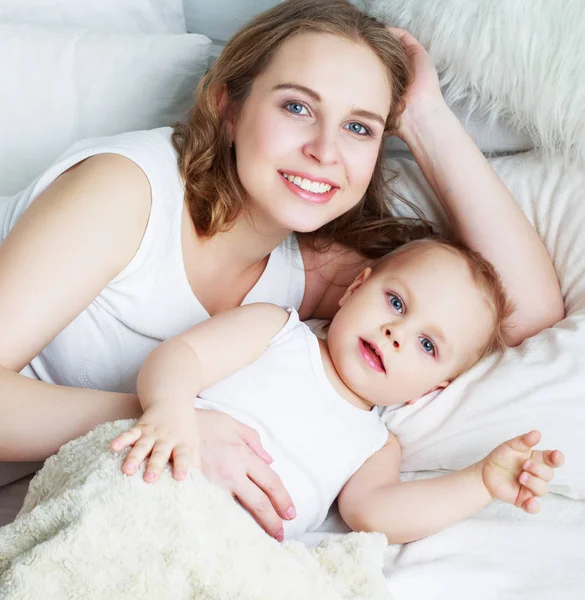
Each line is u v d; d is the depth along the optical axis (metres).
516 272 1.18
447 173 1.21
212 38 1.67
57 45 1.42
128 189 0.98
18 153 1.39
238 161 1.05
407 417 1.09
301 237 1.29
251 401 0.98
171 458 0.80
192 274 1.10
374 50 1.07
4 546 0.72
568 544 0.93
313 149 1.01
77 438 0.84
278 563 0.76
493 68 1.21
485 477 0.96
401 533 0.97
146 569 0.70
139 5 1.56
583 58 1.15
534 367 1.05
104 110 1.39
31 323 0.89
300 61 1.02
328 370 1.08
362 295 1.10
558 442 1.01
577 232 1.20
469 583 0.86
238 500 0.88
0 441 0.87
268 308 1.08
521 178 1.27
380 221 1.30
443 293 1.09
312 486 0.97
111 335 1.05
